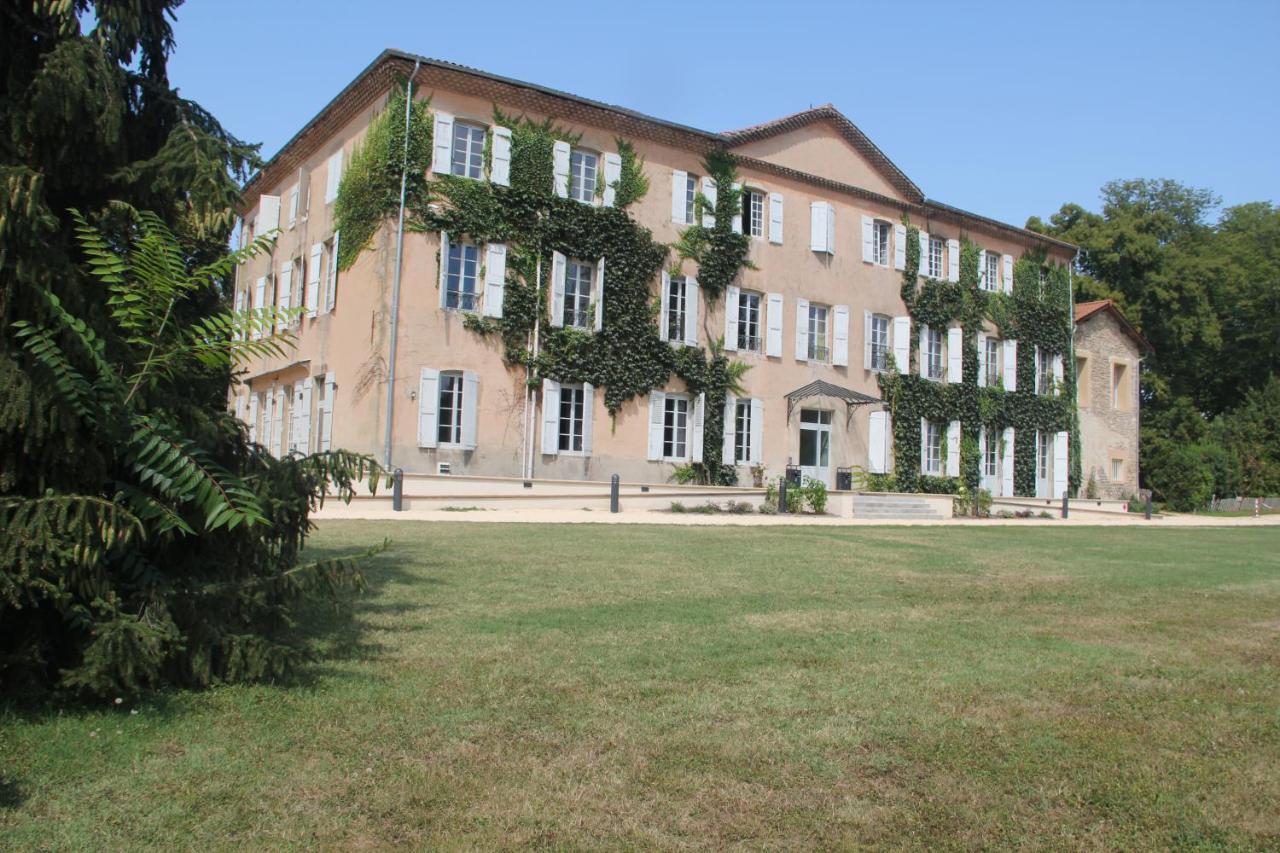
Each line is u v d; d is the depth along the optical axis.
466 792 3.89
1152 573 12.06
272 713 4.70
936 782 4.20
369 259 20.66
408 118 20.36
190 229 5.39
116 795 3.73
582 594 8.52
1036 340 32.75
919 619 8.01
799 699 5.33
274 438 25.17
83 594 4.30
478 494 19.66
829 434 27.25
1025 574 11.41
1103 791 4.16
